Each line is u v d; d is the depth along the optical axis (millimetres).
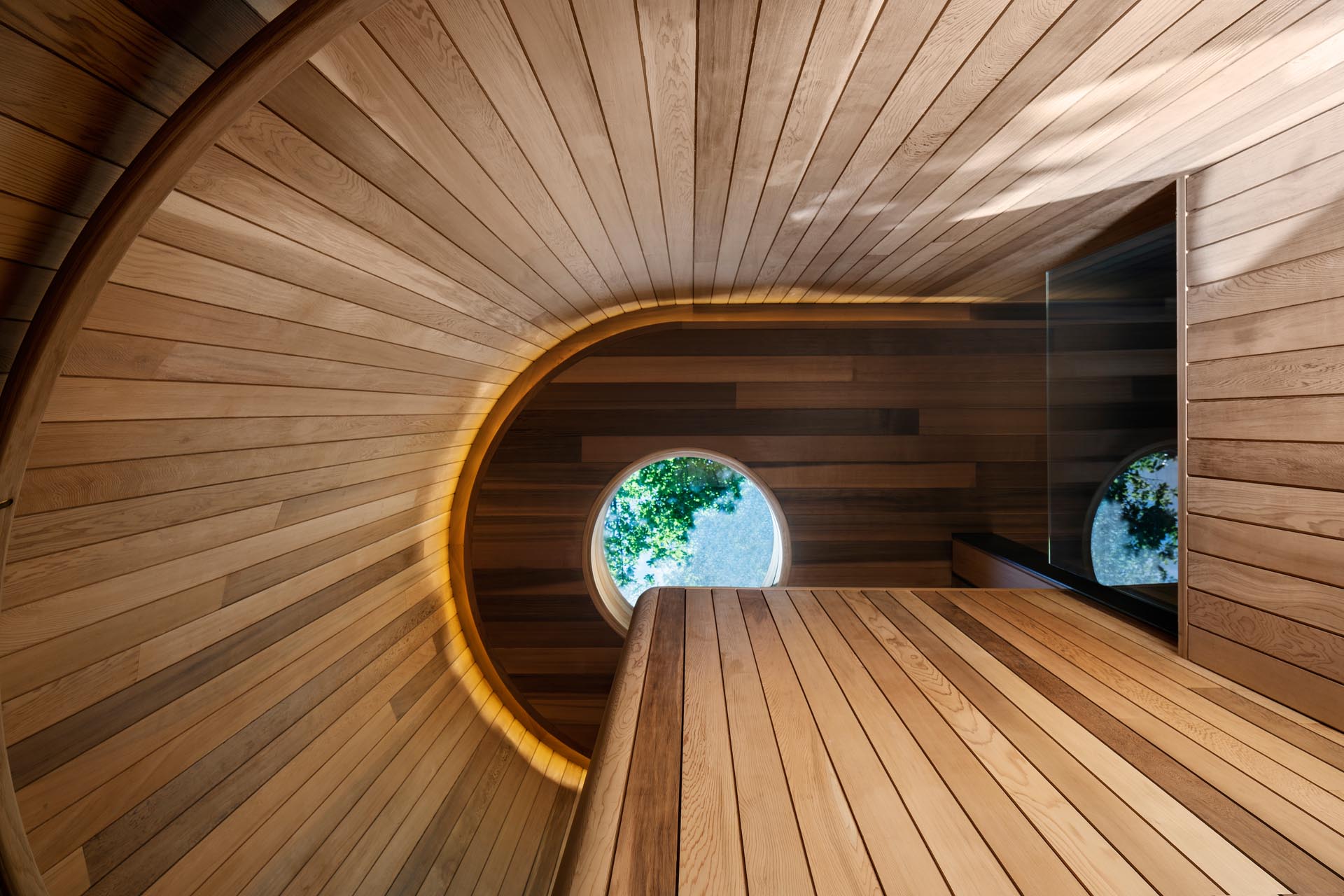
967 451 4133
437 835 2814
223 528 1737
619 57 1074
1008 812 1157
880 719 1494
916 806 1174
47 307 864
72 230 959
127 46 832
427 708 3227
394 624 3098
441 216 1558
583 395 4125
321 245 1382
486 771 3467
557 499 4117
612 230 2053
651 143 1420
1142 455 2176
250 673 2027
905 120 1358
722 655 1878
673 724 1473
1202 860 1041
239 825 1912
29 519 1174
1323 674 1461
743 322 3951
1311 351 1481
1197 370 1811
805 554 4156
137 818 1594
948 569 4129
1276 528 1574
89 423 1205
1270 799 1195
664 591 2520
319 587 2383
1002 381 4121
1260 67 1201
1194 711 1531
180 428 1436
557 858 3436
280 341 1542
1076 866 1027
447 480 3639
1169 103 1340
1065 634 2043
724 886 980
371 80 1021
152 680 1634
